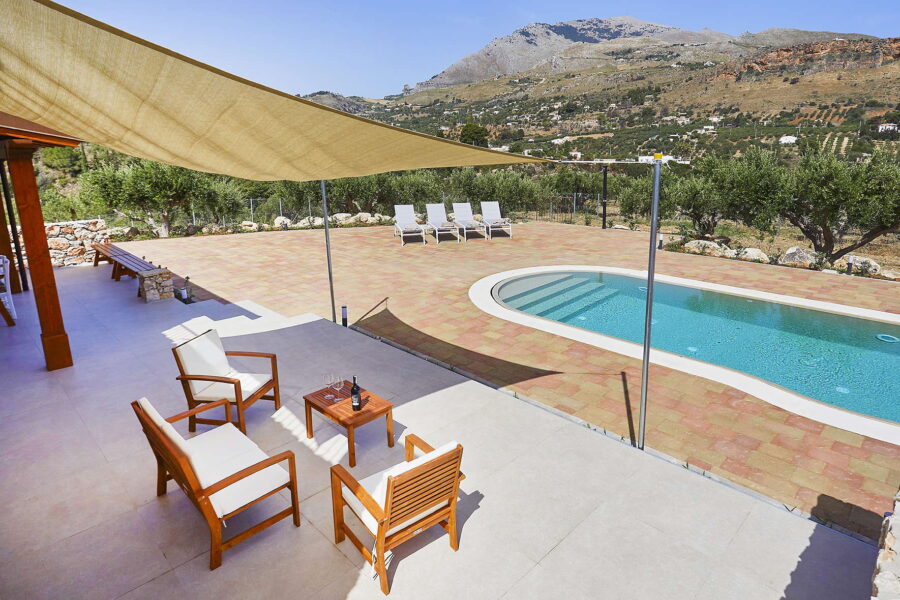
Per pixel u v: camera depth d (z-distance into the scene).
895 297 10.62
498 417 5.02
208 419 4.67
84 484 3.87
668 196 19.98
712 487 3.97
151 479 3.95
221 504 3.07
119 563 3.10
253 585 2.96
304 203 23.20
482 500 3.76
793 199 15.66
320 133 3.26
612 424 5.46
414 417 5.01
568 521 3.55
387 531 2.90
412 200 24.30
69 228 12.80
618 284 12.42
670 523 3.55
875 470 4.66
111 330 7.59
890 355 8.20
